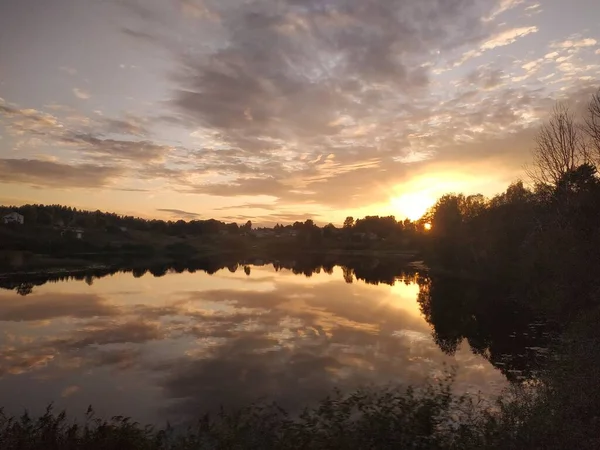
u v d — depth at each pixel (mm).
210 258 122875
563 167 35500
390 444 8352
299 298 41969
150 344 23781
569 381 12586
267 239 199250
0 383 17750
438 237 76688
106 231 137375
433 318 32156
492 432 9195
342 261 115438
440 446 8531
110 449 9734
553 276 30016
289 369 19188
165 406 15258
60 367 19797
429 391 11320
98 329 27562
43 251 89125
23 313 32938
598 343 16094
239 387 17000
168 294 44000
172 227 181500
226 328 27844
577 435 8516
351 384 17062
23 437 9977
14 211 120938
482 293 45969
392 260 118812
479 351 22062
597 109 30953
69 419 14086
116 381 17953
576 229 26406
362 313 33875
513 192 61156
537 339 24375
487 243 56344
